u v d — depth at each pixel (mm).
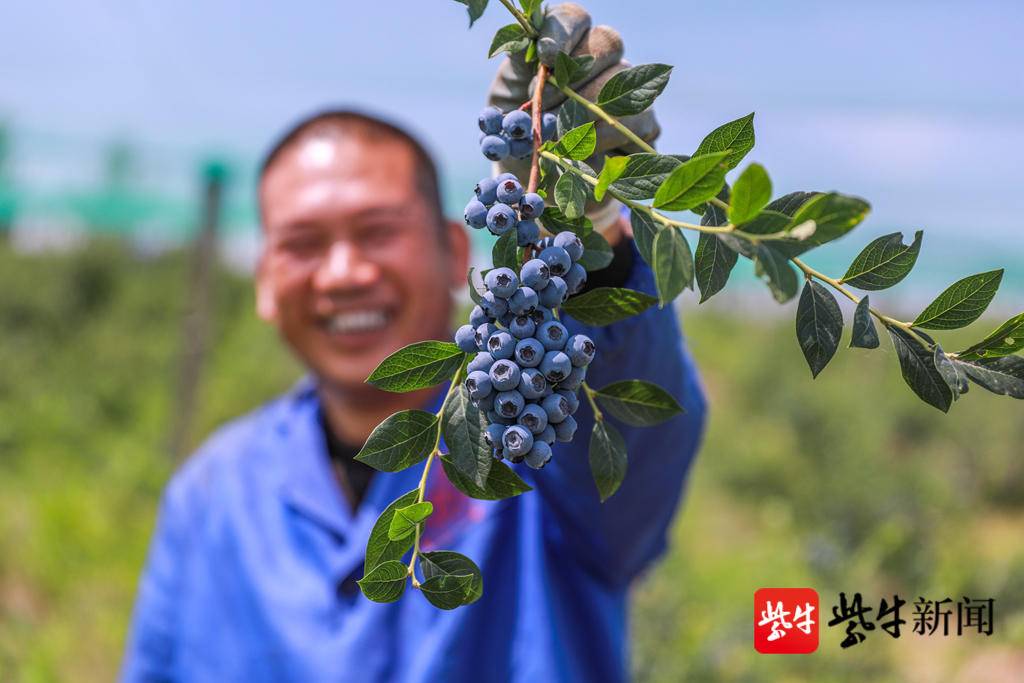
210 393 9672
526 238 881
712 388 12656
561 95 1146
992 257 10344
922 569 5961
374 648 2156
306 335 2396
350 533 2318
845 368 11523
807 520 7699
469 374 855
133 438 8531
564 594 2211
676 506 2047
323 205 2283
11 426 8344
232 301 13242
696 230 792
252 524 2422
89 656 5055
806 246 767
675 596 5488
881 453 8773
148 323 12031
